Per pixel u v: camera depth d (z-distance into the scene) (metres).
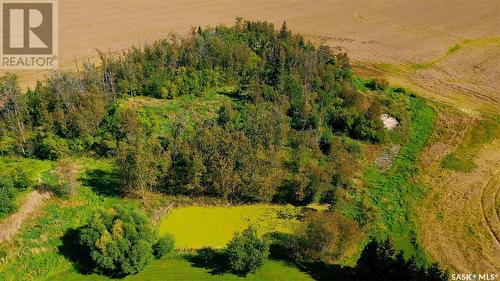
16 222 62.03
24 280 57.53
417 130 87.88
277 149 76.31
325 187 68.88
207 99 91.44
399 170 77.62
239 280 58.19
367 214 66.69
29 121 79.62
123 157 67.81
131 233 58.31
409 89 102.19
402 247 63.50
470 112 93.94
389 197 71.88
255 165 69.12
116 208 61.91
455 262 61.47
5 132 77.25
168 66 95.56
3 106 81.19
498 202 71.19
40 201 65.88
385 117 89.75
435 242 64.44
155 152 70.69
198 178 68.69
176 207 68.94
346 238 61.06
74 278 58.22
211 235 64.75
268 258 61.16
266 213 68.38
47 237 61.72
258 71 94.38
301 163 74.69
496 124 90.50
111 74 90.38
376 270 55.41
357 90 95.00
